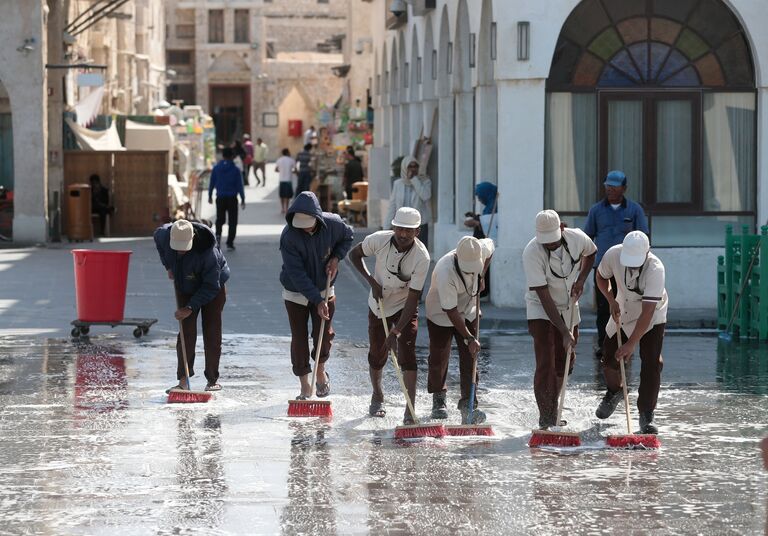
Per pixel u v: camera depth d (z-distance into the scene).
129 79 85.06
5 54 44.84
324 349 18.52
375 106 57.09
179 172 71.25
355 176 59.91
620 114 29.22
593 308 28.59
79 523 12.30
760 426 17.12
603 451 15.61
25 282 33.66
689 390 19.78
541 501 13.22
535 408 18.31
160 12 109.62
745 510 12.94
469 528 12.20
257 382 20.28
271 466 14.66
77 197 46.44
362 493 13.48
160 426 16.88
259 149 89.12
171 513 12.67
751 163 29.55
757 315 25.03
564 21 28.56
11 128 48.81
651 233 29.53
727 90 29.38
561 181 29.20
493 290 28.75
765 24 29.05
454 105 38.00
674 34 29.22
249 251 43.25
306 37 145.50
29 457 15.07
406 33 46.09
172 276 19.22
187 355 19.47
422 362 22.30
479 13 31.55
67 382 20.22
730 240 25.64
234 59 134.50
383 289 17.31
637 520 12.54
